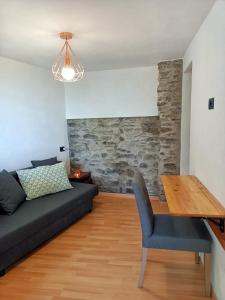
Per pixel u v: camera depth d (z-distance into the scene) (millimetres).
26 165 3738
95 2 1798
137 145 4375
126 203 4125
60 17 2053
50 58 3408
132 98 4312
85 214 3631
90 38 2611
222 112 1699
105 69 4332
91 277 2199
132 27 2316
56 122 4441
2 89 3271
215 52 1859
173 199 1920
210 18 1991
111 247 2705
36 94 3908
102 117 4535
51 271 2295
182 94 3666
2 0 1739
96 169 4699
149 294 1974
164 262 2412
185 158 3766
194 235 1947
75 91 4633
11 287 2088
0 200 2648
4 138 3324
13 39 2592
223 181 1698
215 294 1864
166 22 2205
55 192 3373
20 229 2357
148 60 3707
